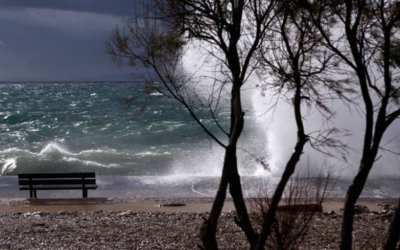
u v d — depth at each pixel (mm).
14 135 63906
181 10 8359
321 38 8586
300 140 7992
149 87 8711
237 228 17438
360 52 8094
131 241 16281
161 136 55781
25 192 29938
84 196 26781
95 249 15297
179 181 32500
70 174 26734
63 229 18234
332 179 29641
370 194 27703
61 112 92875
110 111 93375
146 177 34406
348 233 8242
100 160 42188
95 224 19188
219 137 52812
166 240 16375
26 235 17344
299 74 8367
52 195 28406
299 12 8383
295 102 8258
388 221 18516
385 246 8062
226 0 8422
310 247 14367
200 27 8578
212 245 7852
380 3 8266
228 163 8086
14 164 41156
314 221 17812
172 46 8547
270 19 8367
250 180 31406
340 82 9805
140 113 9102
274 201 7879
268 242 9812
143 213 21594
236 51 8500
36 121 78688
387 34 8062
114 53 8484
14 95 157375
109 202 25297
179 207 23578
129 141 55469
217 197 7973
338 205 22344
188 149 45625
